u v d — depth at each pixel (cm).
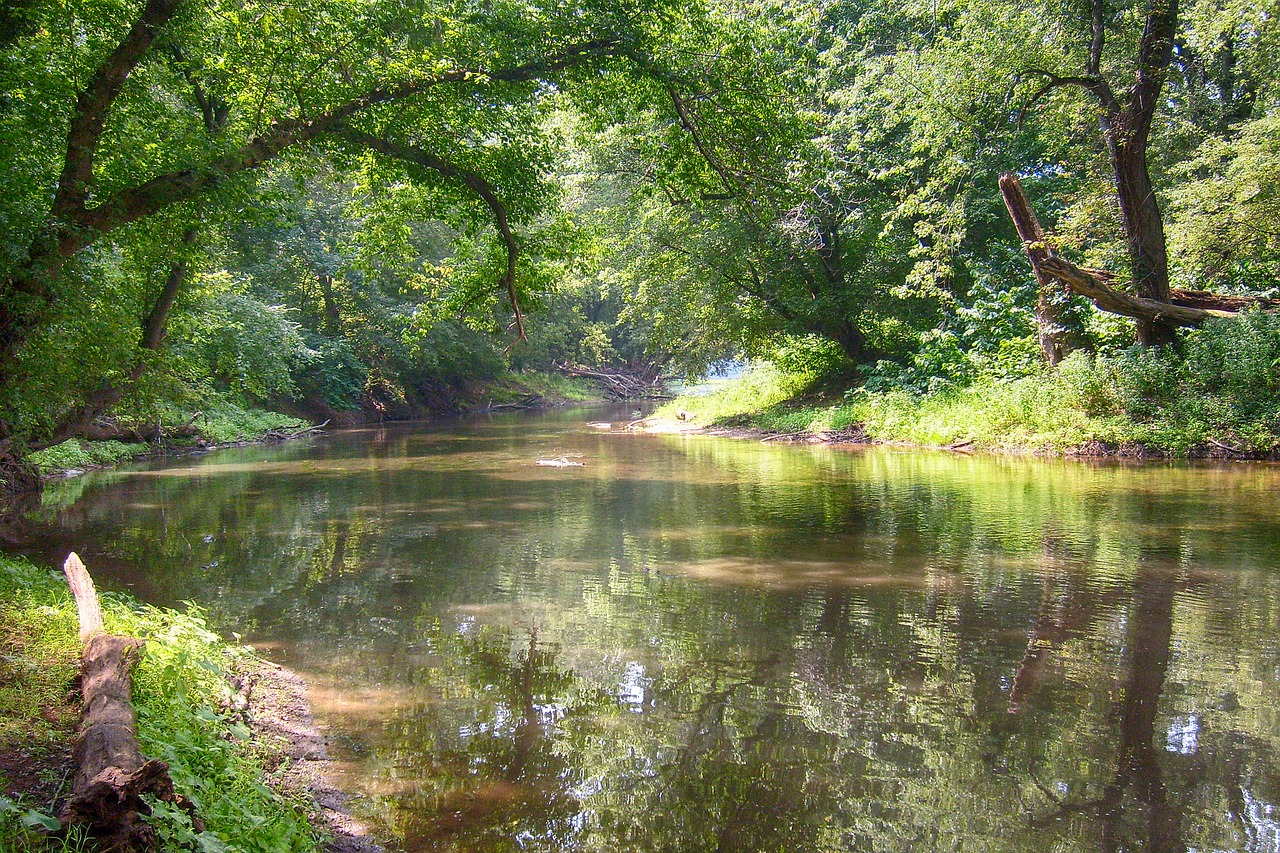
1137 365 1702
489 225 1266
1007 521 1038
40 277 746
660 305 2653
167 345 1358
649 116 1443
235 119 1031
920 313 2470
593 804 393
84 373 966
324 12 916
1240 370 1578
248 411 2870
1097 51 1658
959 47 1773
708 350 2762
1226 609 670
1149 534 944
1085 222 1959
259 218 928
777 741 456
